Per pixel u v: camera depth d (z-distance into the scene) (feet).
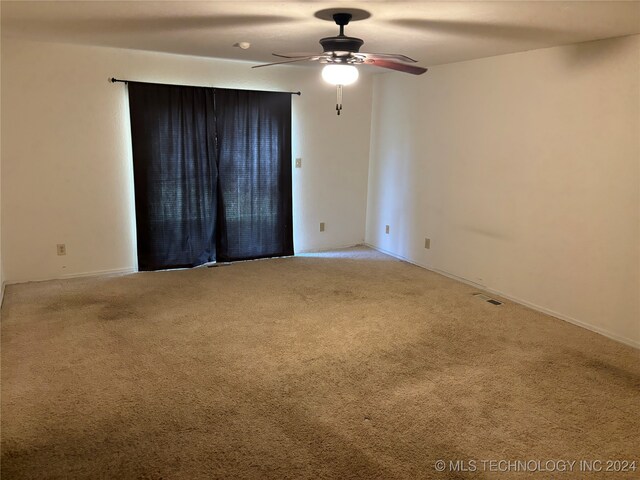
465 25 9.77
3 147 14.10
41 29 11.59
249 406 8.69
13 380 9.34
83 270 15.79
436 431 8.11
